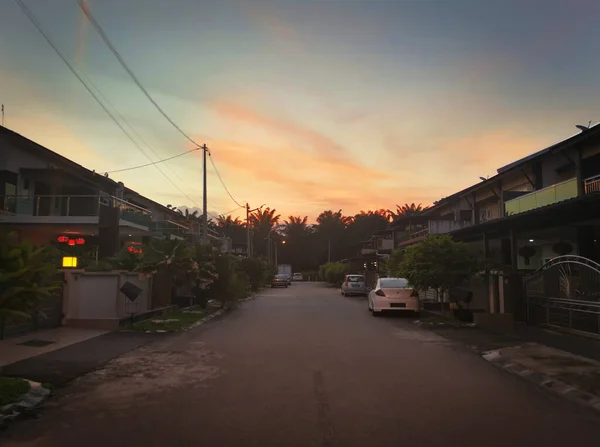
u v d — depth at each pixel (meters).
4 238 6.50
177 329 14.70
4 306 6.57
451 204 39.22
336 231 95.62
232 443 5.31
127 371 9.02
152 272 17.42
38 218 24.42
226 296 22.27
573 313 13.84
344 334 14.31
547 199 22.14
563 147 21.23
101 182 30.28
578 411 6.63
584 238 21.08
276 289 49.88
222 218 87.56
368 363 9.91
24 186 25.86
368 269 46.03
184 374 8.80
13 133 23.12
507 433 5.70
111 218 25.03
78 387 7.81
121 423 5.99
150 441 5.36
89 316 14.97
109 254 25.02
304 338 13.45
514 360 9.84
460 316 17.52
